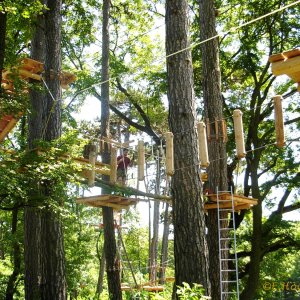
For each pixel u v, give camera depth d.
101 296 17.70
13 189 7.38
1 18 7.73
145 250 27.95
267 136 18.28
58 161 8.30
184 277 7.93
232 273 17.02
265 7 17.02
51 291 9.16
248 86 19.08
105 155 12.71
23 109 8.70
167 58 8.88
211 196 10.70
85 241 17.97
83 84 16.88
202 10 12.28
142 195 10.34
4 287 16.42
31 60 9.63
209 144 11.52
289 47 17.78
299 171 17.03
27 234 10.60
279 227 16.70
